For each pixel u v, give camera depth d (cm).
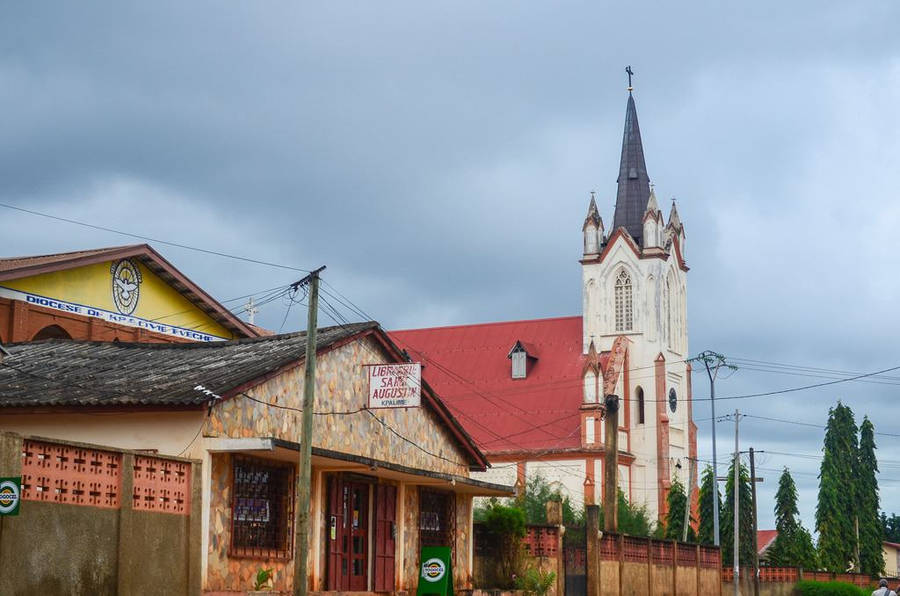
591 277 9906
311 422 2828
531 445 9144
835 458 10612
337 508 3244
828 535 10362
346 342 3272
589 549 4784
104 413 2734
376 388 3366
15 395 2820
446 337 10200
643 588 5353
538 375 9619
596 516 4822
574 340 9812
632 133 10325
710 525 8819
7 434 2119
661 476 9425
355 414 3319
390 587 3491
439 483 3612
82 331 4519
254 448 2662
